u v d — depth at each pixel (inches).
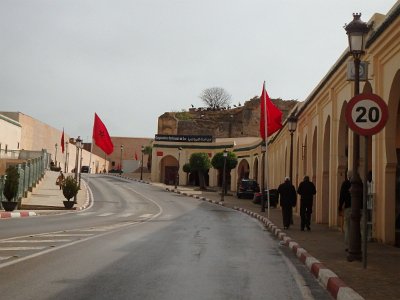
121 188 2145.7
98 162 4281.5
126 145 4574.3
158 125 3868.1
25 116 2650.1
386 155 493.0
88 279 292.4
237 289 279.1
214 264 369.1
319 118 829.2
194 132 3774.6
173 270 334.0
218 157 2176.4
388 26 465.7
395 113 494.9
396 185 498.9
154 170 2844.5
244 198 1844.2
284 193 692.1
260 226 797.2
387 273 317.7
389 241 486.9
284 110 3528.5
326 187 803.4
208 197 1836.9
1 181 968.9
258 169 2190.0
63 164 3454.7
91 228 655.8
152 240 524.1
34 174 1459.2
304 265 384.2
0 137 2225.6
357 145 372.2
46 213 977.5
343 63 639.1
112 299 243.4
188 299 248.8
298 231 650.8
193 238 563.2
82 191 1747.0
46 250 411.5
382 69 515.5
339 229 670.5
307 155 950.4
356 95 357.4
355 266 345.1
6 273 304.2
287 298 262.1
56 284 275.0
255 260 400.8
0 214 798.5
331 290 278.5
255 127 3619.6
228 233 647.8
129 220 870.4
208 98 4884.4
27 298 239.8
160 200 1633.9
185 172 2773.1
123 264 353.1
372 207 516.4
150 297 250.1
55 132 3341.5
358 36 368.8
